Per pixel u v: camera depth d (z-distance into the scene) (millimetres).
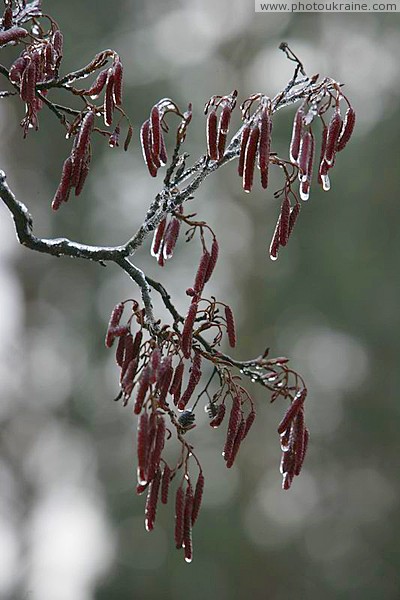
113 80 4219
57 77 4344
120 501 18297
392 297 19203
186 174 4133
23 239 4293
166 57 20625
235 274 19641
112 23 20188
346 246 19359
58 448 19562
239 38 20359
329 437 19453
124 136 19781
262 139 3752
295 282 19344
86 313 19797
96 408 19344
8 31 4281
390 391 19266
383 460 19391
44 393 19562
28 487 19109
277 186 19172
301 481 19203
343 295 19188
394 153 19625
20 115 19531
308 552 18719
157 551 17891
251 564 18047
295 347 19406
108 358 19547
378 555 18953
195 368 3932
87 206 19906
